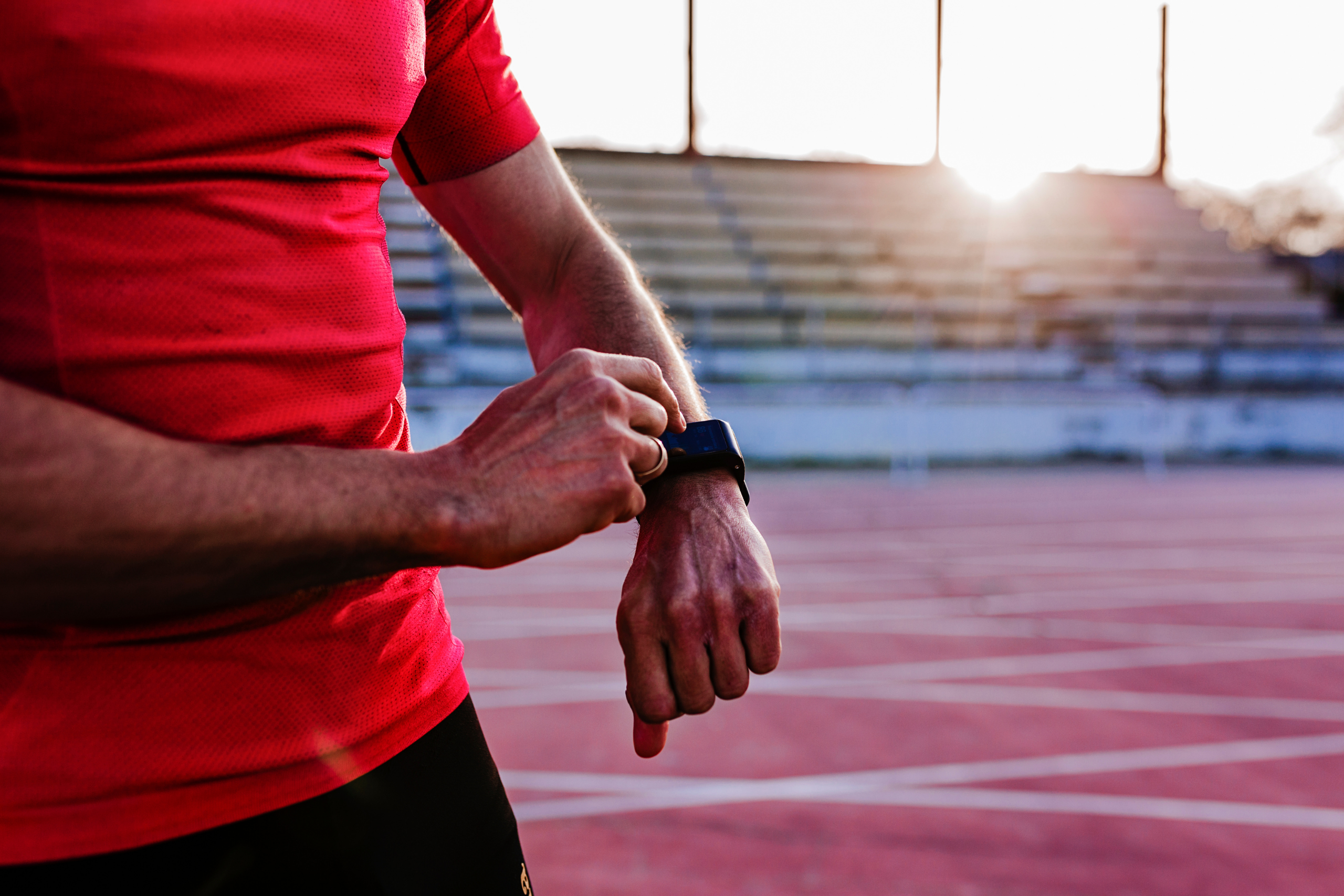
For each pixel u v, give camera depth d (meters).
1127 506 10.76
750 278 16.08
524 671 4.58
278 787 0.66
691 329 14.89
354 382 0.71
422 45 0.78
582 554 8.29
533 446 0.62
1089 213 19.30
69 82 0.56
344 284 0.70
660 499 0.83
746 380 14.52
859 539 8.47
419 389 11.71
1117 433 14.66
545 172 1.04
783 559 7.53
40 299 0.58
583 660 4.77
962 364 15.16
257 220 0.64
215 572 0.53
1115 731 3.84
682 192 18.02
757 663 0.77
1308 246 24.50
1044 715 4.02
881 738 3.70
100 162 0.58
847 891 2.53
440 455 0.61
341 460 0.58
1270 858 2.79
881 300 15.52
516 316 1.12
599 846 2.77
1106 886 2.60
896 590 6.49
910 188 19.05
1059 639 5.27
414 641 0.79
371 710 0.73
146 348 0.60
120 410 0.60
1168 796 3.22
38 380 0.59
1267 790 3.28
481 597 6.42
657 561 0.79
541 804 3.05
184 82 0.59
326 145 0.68
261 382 0.64
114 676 0.60
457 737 0.85
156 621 0.61
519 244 1.04
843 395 13.72
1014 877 2.63
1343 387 16.39
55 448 0.48
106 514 0.49
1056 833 2.92
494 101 0.98
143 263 0.60
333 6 0.67
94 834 0.60
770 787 3.21
